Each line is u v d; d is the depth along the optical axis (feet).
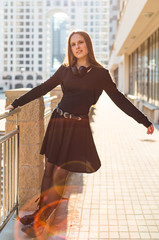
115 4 193.47
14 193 11.56
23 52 433.89
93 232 10.87
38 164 12.25
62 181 9.57
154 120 43.78
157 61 49.90
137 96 80.43
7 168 10.66
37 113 11.97
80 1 458.09
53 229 11.07
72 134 9.22
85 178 17.31
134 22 47.32
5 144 10.27
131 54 97.55
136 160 21.52
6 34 432.25
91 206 13.21
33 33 432.66
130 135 32.32
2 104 44.62
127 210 12.79
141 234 10.75
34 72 425.28
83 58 9.56
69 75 9.36
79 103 9.21
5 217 10.90
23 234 10.55
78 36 9.36
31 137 12.11
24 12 431.84
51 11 439.63
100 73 9.22
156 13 40.09
